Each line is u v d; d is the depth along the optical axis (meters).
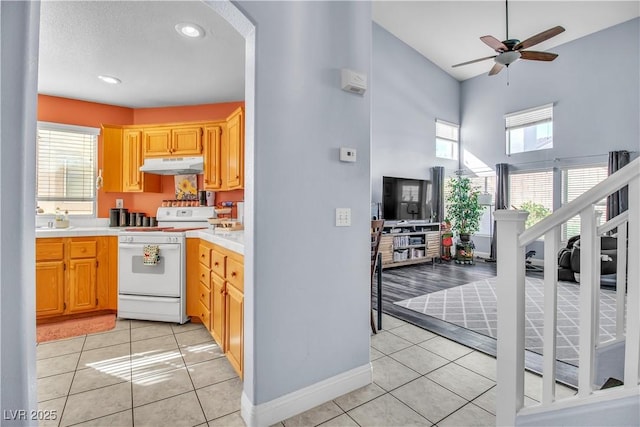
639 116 5.06
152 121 3.84
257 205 1.45
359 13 1.82
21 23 0.69
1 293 0.68
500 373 1.34
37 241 2.81
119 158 3.56
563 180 5.92
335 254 1.72
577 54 5.71
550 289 1.26
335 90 1.72
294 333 1.58
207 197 3.67
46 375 1.93
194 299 2.82
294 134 1.57
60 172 3.52
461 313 3.17
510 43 3.80
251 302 1.48
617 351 1.76
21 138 0.70
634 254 1.11
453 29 5.90
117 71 2.94
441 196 6.91
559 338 2.53
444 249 6.70
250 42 1.50
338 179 1.73
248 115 1.53
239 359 1.81
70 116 3.54
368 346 1.86
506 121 6.74
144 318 2.83
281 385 1.54
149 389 1.78
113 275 3.07
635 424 1.09
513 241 1.30
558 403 1.25
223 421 1.52
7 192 0.69
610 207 5.13
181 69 2.91
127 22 2.22
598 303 1.77
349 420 1.53
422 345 2.40
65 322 2.85
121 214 3.67
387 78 6.28
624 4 4.84
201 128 3.44
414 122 6.74
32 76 0.71
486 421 1.52
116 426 1.48
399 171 6.47
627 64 5.18
